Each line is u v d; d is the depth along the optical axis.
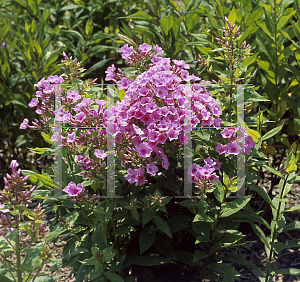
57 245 3.26
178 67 2.44
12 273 2.03
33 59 4.10
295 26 2.99
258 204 3.65
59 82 2.23
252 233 3.35
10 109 4.23
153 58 2.45
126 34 3.56
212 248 2.25
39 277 2.03
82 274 2.17
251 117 2.75
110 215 2.02
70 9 5.73
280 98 3.33
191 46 3.62
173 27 3.35
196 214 2.21
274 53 3.20
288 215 3.47
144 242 2.15
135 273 2.41
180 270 2.38
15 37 4.67
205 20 4.02
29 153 4.64
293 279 2.78
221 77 2.42
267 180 3.88
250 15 3.26
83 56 4.98
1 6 4.58
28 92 4.19
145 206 2.14
